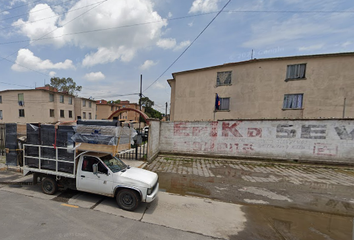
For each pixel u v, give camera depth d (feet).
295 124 29.50
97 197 14.58
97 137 13.12
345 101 39.96
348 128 27.35
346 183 19.99
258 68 45.14
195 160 31.17
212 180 20.51
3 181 17.52
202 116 51.34
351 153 27.35
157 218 11.63
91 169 13.62
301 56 41.96
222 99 49.37
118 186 12.57
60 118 86.43
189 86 53.11
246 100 46.26
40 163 14.96
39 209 12.15
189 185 18.76
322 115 41.14
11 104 80.28
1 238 8.77
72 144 13.84
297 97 42.78
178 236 9.73
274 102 44.06
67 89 116.88
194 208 13.37
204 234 10.06
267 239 9.85
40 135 14.92
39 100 78.18
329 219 12.39
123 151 14.08
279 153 30.30
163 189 17.52
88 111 107.55
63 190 15.66
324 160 28.43
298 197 16.08
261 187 18.45
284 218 12.34
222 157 32.81
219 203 14.46
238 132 32.07
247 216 12.46
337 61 40.47
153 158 30.42
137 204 12.32
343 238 10.17
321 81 41.19
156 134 32.81
